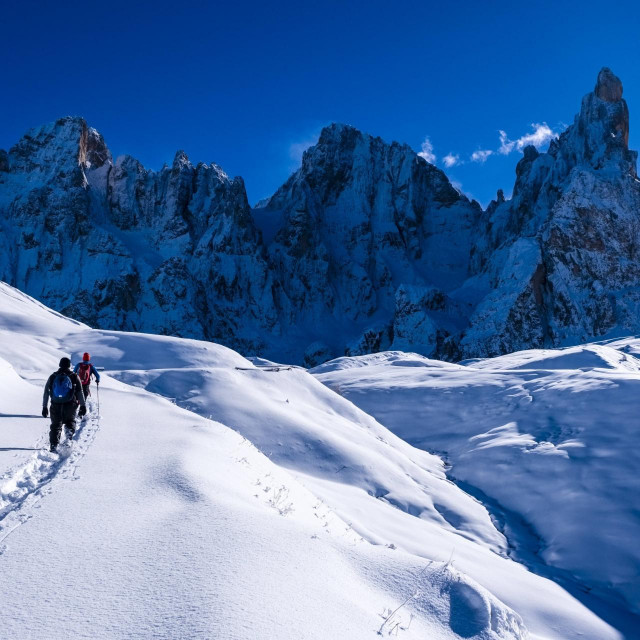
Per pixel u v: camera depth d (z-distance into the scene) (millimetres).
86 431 11391
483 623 5188
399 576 5617
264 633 3740
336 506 16984
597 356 58469
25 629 3729
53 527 5711
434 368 58688
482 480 29609
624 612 17828
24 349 36594
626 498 23938
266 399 28188
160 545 5234
